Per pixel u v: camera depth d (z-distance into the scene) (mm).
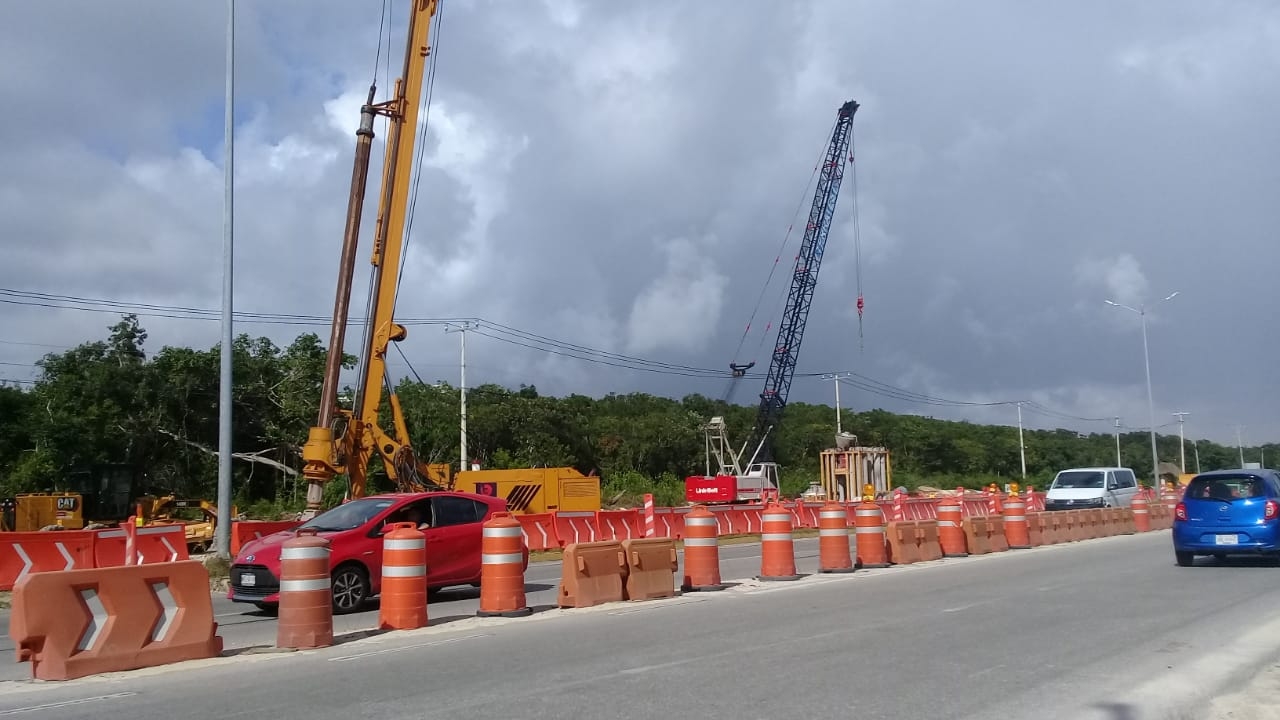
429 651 9867
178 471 45156
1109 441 127500
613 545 13898
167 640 9438
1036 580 15766
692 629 11016
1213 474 17828
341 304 25266
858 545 18453
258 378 48594
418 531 11930
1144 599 13281
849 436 57375
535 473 31141
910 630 10766
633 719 6914
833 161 71438
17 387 45062
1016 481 92375
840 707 7242
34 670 8758
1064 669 8602
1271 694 7652
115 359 45719
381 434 25891
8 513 30672
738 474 59969
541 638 10578
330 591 10539
